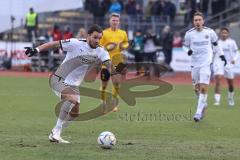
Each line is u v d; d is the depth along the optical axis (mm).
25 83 63250
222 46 47875
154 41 75625
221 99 52281
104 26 87500
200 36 37219
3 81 65188
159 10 88750
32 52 26594
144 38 75375
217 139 29969
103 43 39812
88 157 24016
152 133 31531
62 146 26484
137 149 26125
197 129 33375
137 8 90438
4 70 82062
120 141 28391
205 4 88188
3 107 42281
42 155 24266
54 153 24719
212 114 40906
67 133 30891
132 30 86938
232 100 47438
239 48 84438
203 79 36719
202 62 37000
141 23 87875
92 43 27156
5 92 53312
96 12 88688
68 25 89938
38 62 80938
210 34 37312
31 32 82938
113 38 39781
